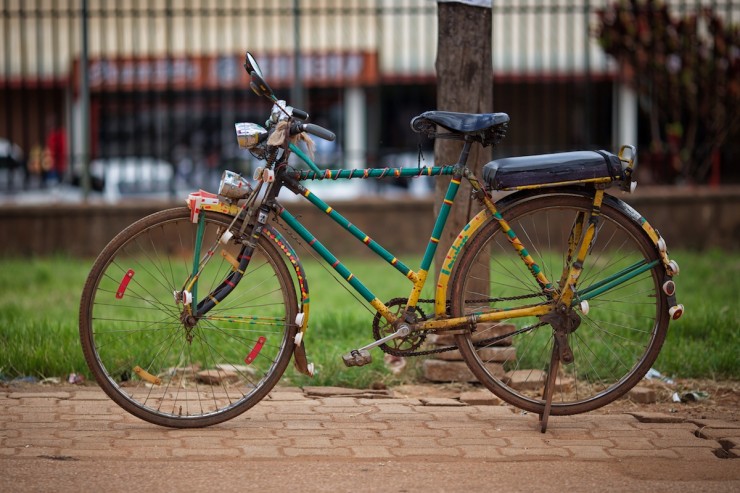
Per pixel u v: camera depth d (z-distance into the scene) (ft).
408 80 57.57
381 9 43.88
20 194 46.85
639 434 17.12
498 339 17.62
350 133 57.77
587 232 17.20
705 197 43.98
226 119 55.77
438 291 17.30
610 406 19.34
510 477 15.01
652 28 46.29
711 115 46.44
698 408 19.13
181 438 16.70
